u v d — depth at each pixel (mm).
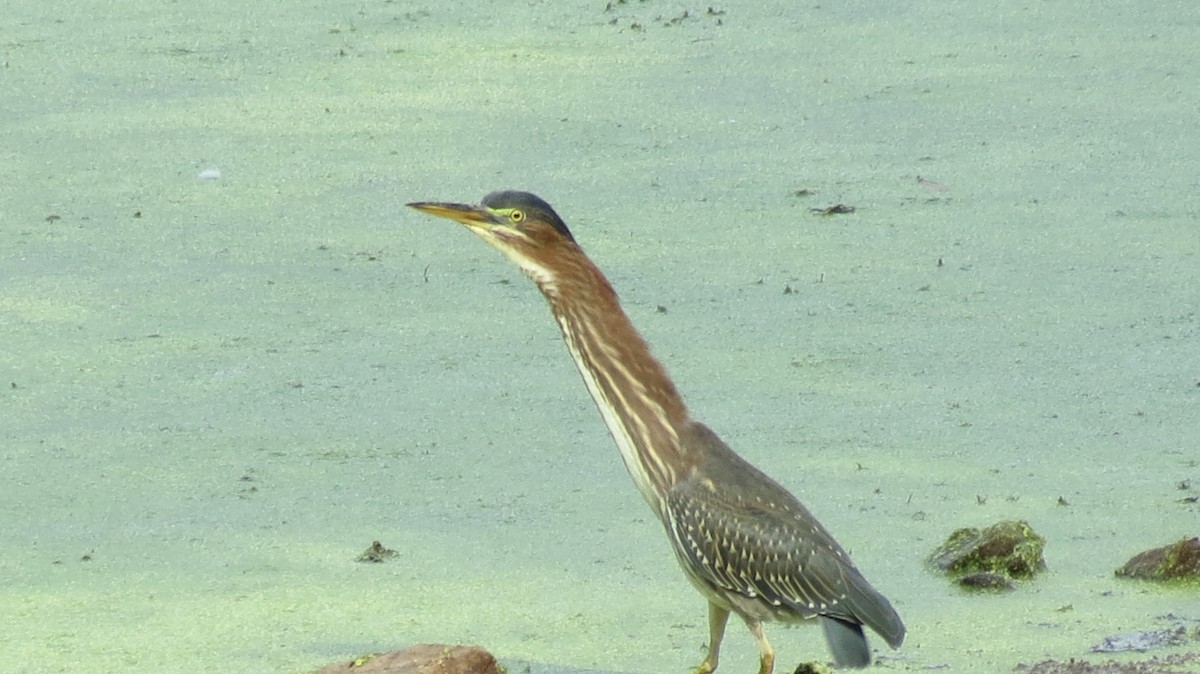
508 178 16641
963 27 21188
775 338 13406
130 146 17594
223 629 9586
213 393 12594
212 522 10805
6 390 12633
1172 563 10031
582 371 9305
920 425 12016
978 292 14188
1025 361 12969
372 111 18531
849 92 18938
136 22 21844
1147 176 16594
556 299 9273
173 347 13336
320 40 20969
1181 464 11406
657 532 10672
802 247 15148
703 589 9039
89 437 11938
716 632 9109
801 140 17641
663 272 14641
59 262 14906
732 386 12617
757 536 8711
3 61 20188
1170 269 14516
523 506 10984
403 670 8438
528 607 9820
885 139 17641
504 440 11875
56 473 11438
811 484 11172
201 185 16625
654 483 9141
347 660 8742
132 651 9328
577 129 17969
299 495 11148
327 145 17594
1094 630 9469
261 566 10289
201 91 19219
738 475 8969
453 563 10312
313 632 9523
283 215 15930
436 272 14773
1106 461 11477
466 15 21922
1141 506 10867
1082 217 15672
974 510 10812
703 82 19312
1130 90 18812
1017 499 10969
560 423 12133
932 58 20000
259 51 20562
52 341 13430
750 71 19641
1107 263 14688
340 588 10039
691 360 13016
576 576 10164
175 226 15656
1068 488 11109
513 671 9070
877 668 9109
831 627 8594
